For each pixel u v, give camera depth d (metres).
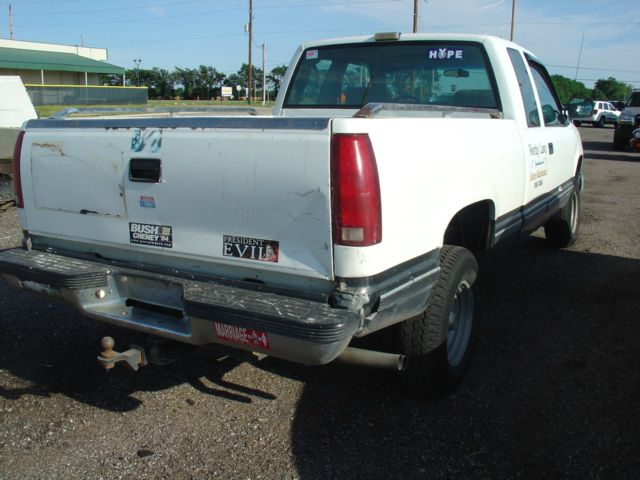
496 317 4.97
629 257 6.88
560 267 6.44
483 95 4.59
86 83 53.97
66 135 3.36
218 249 2.93
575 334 4.63
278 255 2.76
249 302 2.71
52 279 3.19
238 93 72.12
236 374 3.97
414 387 3.53
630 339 4.54
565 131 5.89
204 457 3.09
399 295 2.85
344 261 2.61
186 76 76.81
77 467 3.01
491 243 4.07
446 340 3.44
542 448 3.16
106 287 3.27
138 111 4.37
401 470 2.99
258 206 2.77
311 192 2.63
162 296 3.15
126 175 3.16
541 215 5.26
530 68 5.14
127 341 4.43
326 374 3.97
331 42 5.14
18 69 49.66
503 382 3.86
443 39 4.70
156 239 3.12
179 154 2.96
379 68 4.96
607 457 3.08
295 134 2.64
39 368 4.04
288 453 3.12
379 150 2.64
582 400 3.64
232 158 2.80
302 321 2.50
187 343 3.00
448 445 3.20
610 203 10.50
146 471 2.98
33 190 3.57
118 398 3.67
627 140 20.77
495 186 3.89
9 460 3.06
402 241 2.83
